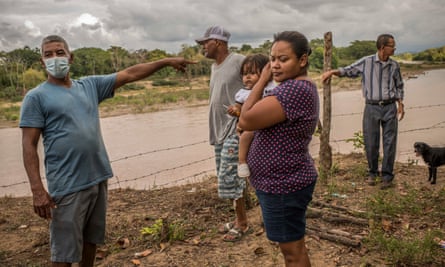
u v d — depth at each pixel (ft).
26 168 10.28
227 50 15.66
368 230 14.62
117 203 20.45
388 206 16.07
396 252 12.51
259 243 14.29
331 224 15.42
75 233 10.84
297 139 8.21
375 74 19.47
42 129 10.65
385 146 19.62
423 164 27.40
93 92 11.56
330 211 16.43
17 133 75.77
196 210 18.28
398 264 12.22
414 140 37.47
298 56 8.05
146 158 40.06
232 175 14.67
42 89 10.58
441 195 17.78
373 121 19.77
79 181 10.76
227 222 16.63
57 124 10.54
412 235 14.05
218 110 15.37
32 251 15.39
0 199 22.89
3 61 264.93
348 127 48.24
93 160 11.03
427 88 105.81
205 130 61.16
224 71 15.25
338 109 80.79
